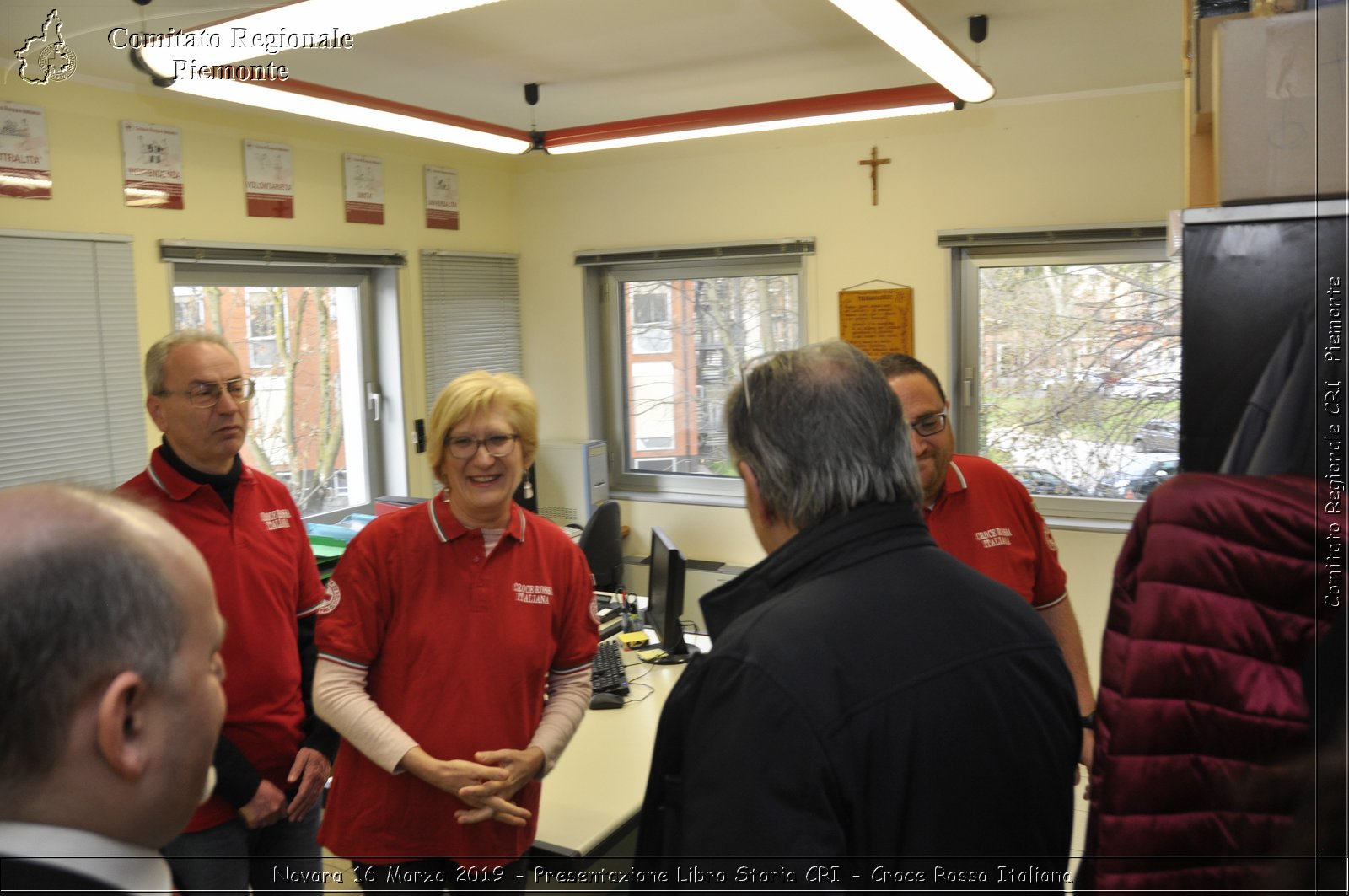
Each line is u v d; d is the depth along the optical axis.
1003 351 4.94
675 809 1.05
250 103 3.03
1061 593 2.22
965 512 2.13
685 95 4.53
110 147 3.87
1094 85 4.41
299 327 4.97
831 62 4.00
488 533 1.87
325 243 4.82
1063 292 4.78
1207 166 1.37
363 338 5.30
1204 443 0.90
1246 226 0.88
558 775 2.38
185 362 1.97
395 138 5.14
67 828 0.65
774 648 0.96
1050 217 4.64
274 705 2.01
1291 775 0.85
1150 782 0.92
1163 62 4.04
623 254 5.69
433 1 2.25
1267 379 0.87
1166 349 4.61
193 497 1.98
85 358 3.79
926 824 0.94
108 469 3.89
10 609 0.63
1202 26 1.34
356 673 1.78
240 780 1.85
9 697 0.62
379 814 1.75
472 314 5.75
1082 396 4.80
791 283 5.45
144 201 4.00
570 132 4.19
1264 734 0.86
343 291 5.21
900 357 2.10
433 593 1.80
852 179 5.07
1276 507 0.87
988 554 2.11
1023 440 4.95
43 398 3.65
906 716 0.94
